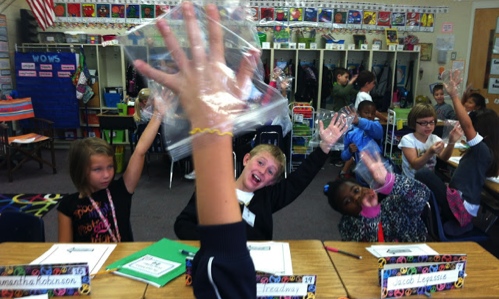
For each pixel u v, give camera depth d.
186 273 1.21
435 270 1.23
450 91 2.47
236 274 0.42
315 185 4.75
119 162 4.95
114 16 6.18
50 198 4.07
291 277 1.15
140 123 4.28
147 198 4.18
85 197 1.75
